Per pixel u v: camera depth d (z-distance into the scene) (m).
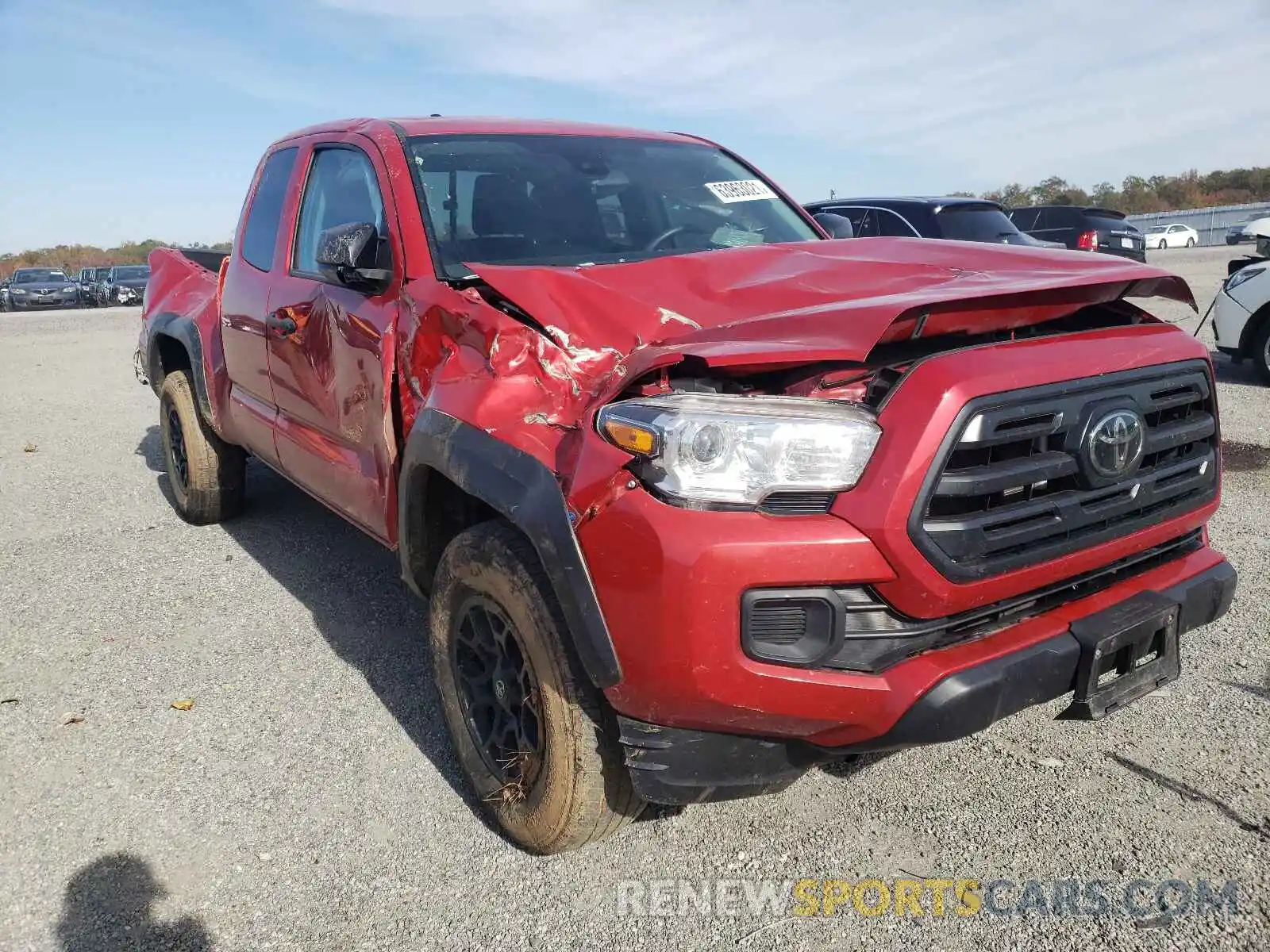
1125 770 2.97
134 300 32.09
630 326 2.54
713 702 2.13
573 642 2.31
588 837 2.56
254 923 2.47
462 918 2.48
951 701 2.14
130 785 3.07
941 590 2.14
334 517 5.76
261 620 4.31
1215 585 2.63
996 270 2.70
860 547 2.10
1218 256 27.94
